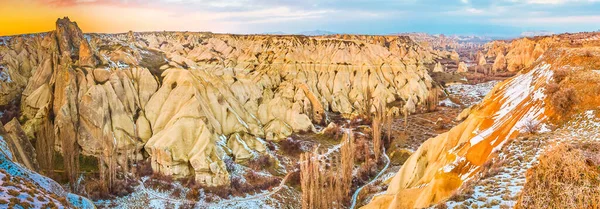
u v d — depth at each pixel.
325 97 108.19
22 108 69.75
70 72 60.25
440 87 126.06
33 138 58.62
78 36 73.50
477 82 140.62
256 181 55.88
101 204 46.22
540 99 33.03
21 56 99.38
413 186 36.53
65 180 49.97
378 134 67.81
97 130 57.78
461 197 21.38
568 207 15.84
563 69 35.31
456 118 87.88
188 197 49.94
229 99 74.12
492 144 31.20
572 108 29.53
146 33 177.50
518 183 21.47
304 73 115.69
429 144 41.41
